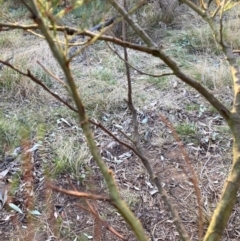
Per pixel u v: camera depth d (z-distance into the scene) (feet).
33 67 13.96
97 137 11.04
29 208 8.72
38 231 8.23
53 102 12.71
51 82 13.58
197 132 11.21
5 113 12.18
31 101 12.79
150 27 18.22
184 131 11.22
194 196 9.03
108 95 12.69
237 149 3.10
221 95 12.97
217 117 11.92
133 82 13.84
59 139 10.84
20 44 16.56
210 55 15.69
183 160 10.21
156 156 10.42
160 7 19.06
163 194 3.21
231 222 8.28
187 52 16.12
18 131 11.05
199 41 16.67
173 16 18.88
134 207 8.82
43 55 14.80
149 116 11.98
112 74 14.25
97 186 9.36
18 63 14.16
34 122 11.67
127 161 10.21
